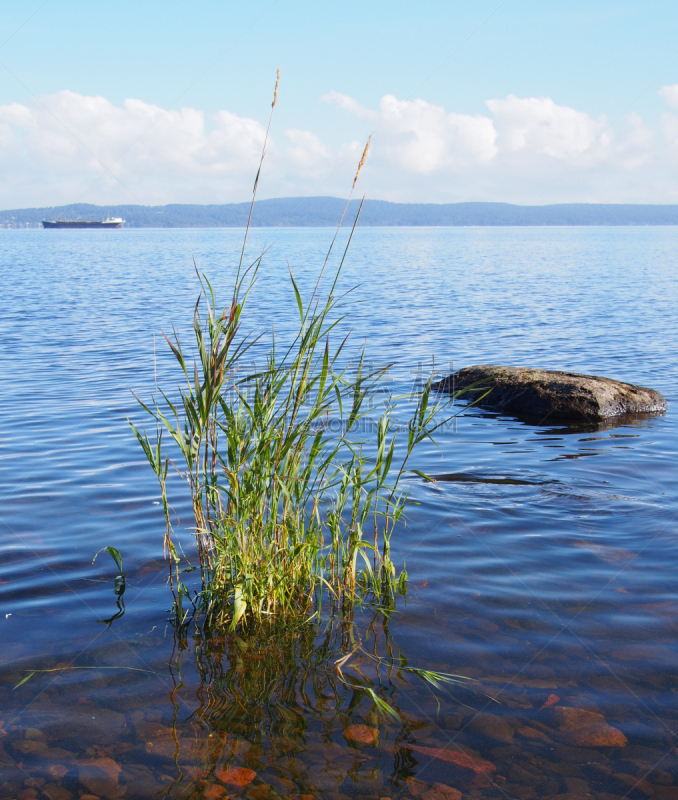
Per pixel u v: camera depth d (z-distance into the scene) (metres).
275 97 3.54
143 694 3.24
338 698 3.21
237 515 4.04
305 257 55.06
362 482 4.28
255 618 3.93
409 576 4.44
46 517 5.39
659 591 4.18
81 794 2.62
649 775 2.71
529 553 4.75
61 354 13.05
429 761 2.81
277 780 2.71
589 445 7.58
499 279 32.16
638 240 99.44
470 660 3.50
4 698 3.19
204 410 3.97
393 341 14.98
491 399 9.80
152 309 20.48
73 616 3.93
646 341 14.77
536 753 2.84
